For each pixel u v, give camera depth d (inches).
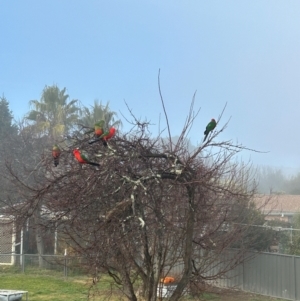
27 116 1071.6
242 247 531.8
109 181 236.7
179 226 275.9
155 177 234.7
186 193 265.7
